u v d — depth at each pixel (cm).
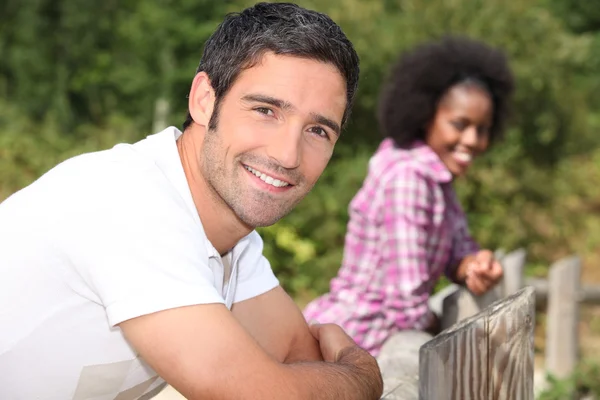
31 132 1088
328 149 200
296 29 191
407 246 348
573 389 520
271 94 190
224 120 196
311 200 840
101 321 191
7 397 197
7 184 973
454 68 379
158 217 185
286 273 840
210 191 204
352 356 219
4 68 1215
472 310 359
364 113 877
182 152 209
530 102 915
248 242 235
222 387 177
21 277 188
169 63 1084
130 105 1157
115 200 185
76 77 1162
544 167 952
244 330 183
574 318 613
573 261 611
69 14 1159
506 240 874
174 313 179
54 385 197
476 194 881
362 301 364
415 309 350
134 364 200
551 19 966
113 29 1166
